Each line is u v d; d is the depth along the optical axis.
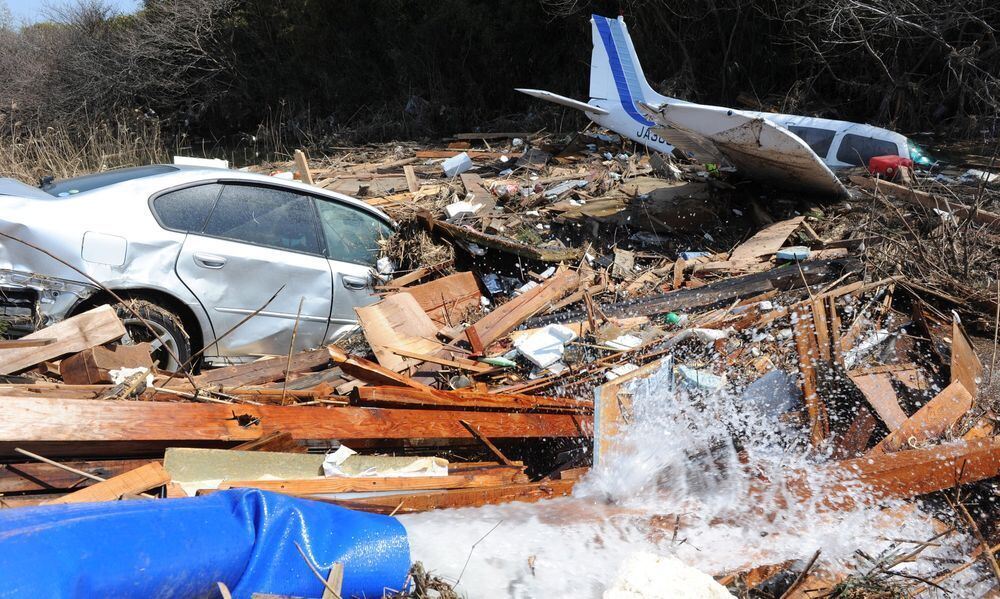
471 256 7.22
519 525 3.06
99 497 2.55
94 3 23.64
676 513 3.40
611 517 3.28
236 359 5.38
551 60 21.80
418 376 4.95
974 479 3.82
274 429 3.42
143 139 17.73
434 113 21.39
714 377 4.85
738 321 5.78
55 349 3.90
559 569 2.79
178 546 1.97
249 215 5.46
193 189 5.21
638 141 12.45
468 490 3.27
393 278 6.50
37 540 1.76
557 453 4.47
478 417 4.04
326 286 5.76
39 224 4.46
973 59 14.70
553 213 9.16
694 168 10.89
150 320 4.75
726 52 18.12
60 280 4.50
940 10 15.24
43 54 22.66
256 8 24.03
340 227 6.17
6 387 3.32
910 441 4.14
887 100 15.73
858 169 10.55
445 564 2.68
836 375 4.79
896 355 5.30
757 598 2.99
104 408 3.01
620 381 4.05
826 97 17.45
